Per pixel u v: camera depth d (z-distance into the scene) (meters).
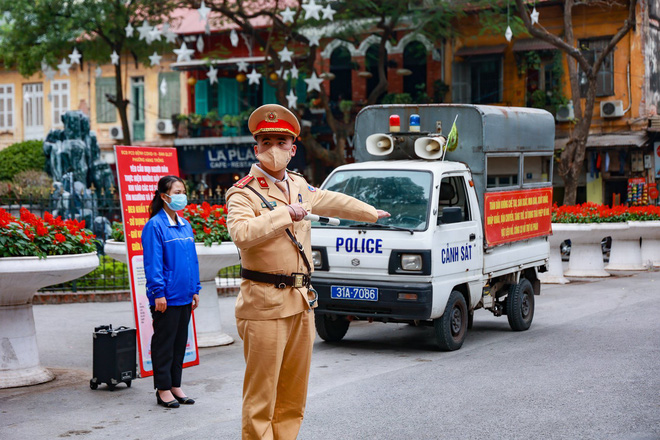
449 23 27.72
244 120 31.47
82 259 7.77
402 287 8.84
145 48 30.00
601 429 5.98
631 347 9.30
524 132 10.98
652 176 26.94
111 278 14.74
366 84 30.84
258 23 29.69
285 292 4.70
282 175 4.86
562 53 27.77
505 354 9.09
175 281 6.91
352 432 6.00
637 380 7.56
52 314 12.35
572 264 18.12
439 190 9.31
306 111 30.81
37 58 27.22
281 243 4.68
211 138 31.81
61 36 26.59
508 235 10.49
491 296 10.58
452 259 9.24
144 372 7.87
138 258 7.97
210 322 9.95
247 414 4.75
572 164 23.05
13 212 17.05
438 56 29.64
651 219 19.38
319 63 31.00
